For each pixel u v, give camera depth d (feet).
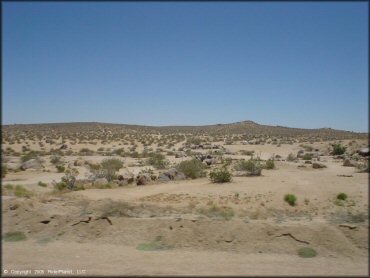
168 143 332.80
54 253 56.65
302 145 303.89
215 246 59.62
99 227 67.15
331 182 103.71
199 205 81.97
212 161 183.01
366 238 58.85
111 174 134.82
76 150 281.95
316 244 58.13
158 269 49.24
